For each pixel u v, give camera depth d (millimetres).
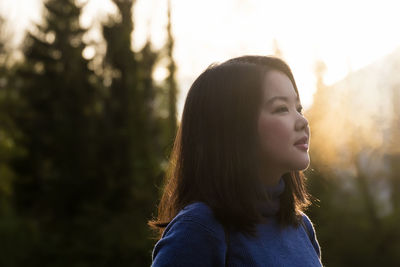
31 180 22938
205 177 1454
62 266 16906
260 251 1436
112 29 22328
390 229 16688
